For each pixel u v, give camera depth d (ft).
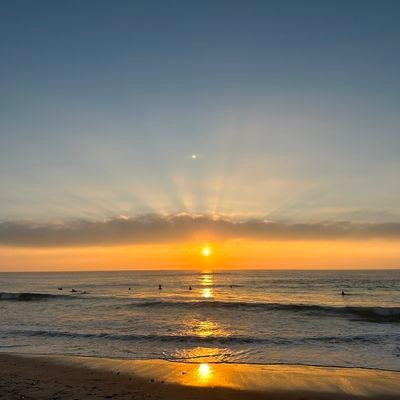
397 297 178.50
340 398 40.55
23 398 36.47
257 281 342.23
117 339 71.31
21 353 60.13
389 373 48.88
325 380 45.91
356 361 55.62
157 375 46.98
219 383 44.21
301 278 401.90
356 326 89.51
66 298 167.94
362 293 202.28
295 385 44.06
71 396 37.55
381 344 67.15
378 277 415.64
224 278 425.28
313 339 71.31
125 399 37.22
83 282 357.00
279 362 55.06
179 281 357.41
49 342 69.31
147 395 38.93
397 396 40.98
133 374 47.32
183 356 58.85
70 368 49.98
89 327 86.74
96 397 37.45
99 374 47.09
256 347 65.10
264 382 44.93
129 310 120.78
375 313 108.17
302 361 55.67
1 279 464.65
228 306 122.93
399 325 91.20
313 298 172.24
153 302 136.15
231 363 54.03
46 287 280.92
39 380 43.75
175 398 38.60
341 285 272.92
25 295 169.27
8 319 101.45
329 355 59.41
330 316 104.63
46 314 112.47
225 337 72.08
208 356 58.90
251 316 105.60
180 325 90.27
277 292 210.18
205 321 97.09
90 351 62.13
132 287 267.39
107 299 162.71
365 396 41.01
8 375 45.93
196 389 41.91
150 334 76.79
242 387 43.11
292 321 96.99
